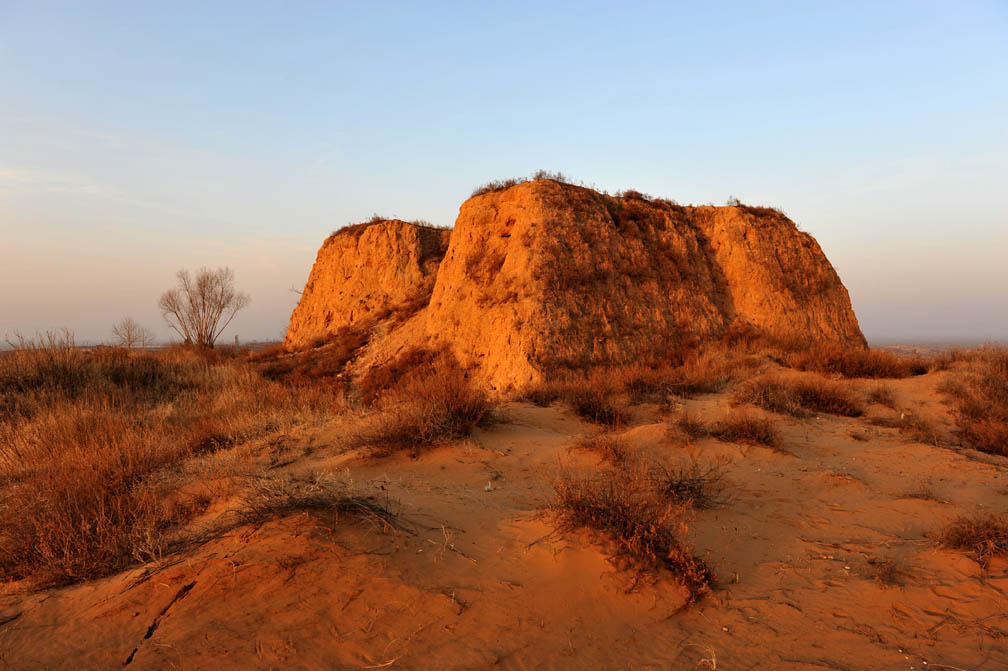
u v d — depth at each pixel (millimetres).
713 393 14305
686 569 4250
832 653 3469
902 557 4859
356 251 36500
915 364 18344
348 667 3176
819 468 7836
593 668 3273
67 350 15844
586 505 4902
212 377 17484
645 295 22984
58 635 3447
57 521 4969
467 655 3309
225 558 4121
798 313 24297
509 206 24516
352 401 13719
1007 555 4625
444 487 6395
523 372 18781
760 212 27625
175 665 3102
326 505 4859
